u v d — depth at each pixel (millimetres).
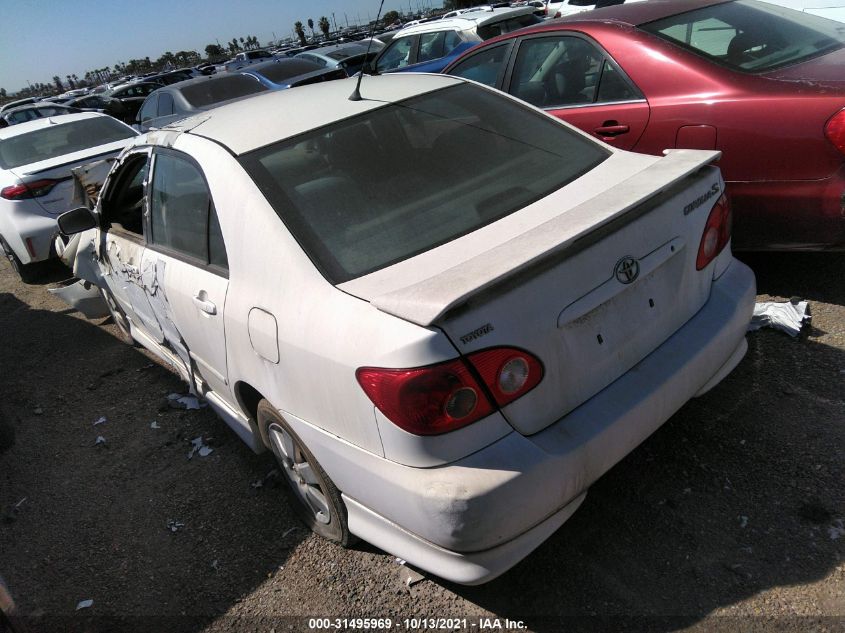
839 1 5816
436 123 2795
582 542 2443
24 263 7027
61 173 6828
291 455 2656
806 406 2844
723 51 3770
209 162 2674
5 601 2316
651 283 2205
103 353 5219
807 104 3219
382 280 2088
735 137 3457
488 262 1905
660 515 2480
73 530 3201
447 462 1856
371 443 1979
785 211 3404
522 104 3035
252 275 2406
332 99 2965
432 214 2363
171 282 3025
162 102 11055
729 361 2494
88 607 2689
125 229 3953
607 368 2102
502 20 9852
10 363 5426
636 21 4086
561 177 2570
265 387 2439
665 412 2191
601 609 2184
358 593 2465
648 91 3824
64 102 27781
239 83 10922
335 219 2344
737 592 2141
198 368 3244
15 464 3887
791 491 2459
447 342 1795
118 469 3629
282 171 2506
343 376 1969
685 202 2320
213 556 2826
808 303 3613
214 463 3486
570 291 1978
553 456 1905
